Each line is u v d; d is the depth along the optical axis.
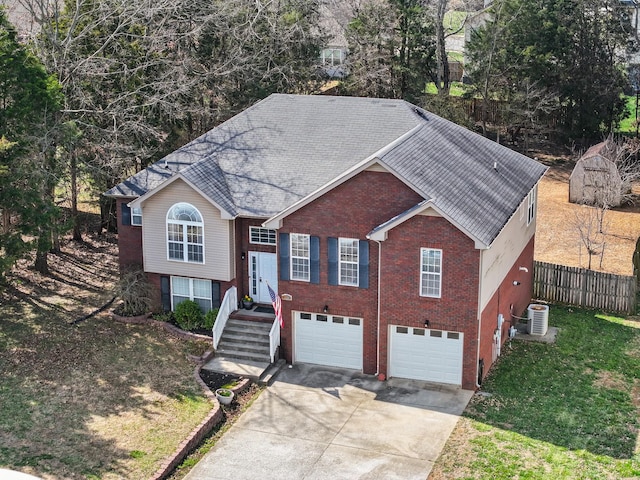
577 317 37.91
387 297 31.33
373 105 37.06
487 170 35.06
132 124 40.38
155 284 36.22
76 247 45.00
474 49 59.22
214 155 36.59
